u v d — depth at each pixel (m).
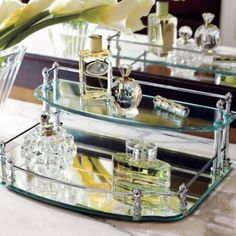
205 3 1.46
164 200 1.25
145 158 1.33
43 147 1.34
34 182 1.30
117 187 1.30
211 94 1.45
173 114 1.34
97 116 1.30
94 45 1.35
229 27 1.44
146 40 1.53
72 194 1.26
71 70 1.54
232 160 1.43
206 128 1.28
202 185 1.31
